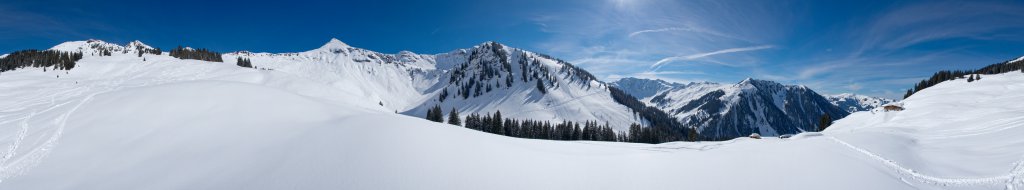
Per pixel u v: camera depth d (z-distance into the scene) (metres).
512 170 10.69
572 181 10.31
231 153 11.62
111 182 10.34
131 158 11.77
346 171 9.73
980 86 69.56
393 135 12.16
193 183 9.84
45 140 13.39
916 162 13.66
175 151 12.10
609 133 130.50
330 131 12.94
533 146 15.20
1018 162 11.94
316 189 8.94
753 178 10.67
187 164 11.09
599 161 12.45
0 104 23.53
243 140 12.73
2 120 16.66
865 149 15.11
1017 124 18.66
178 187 9.70
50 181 10.55
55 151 12.45
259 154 11.34
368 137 11.91
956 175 12.12
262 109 16.25
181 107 16.11
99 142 12.98
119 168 11.16
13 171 11.17
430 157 10.80
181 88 19.03
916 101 55.31
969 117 29.72
